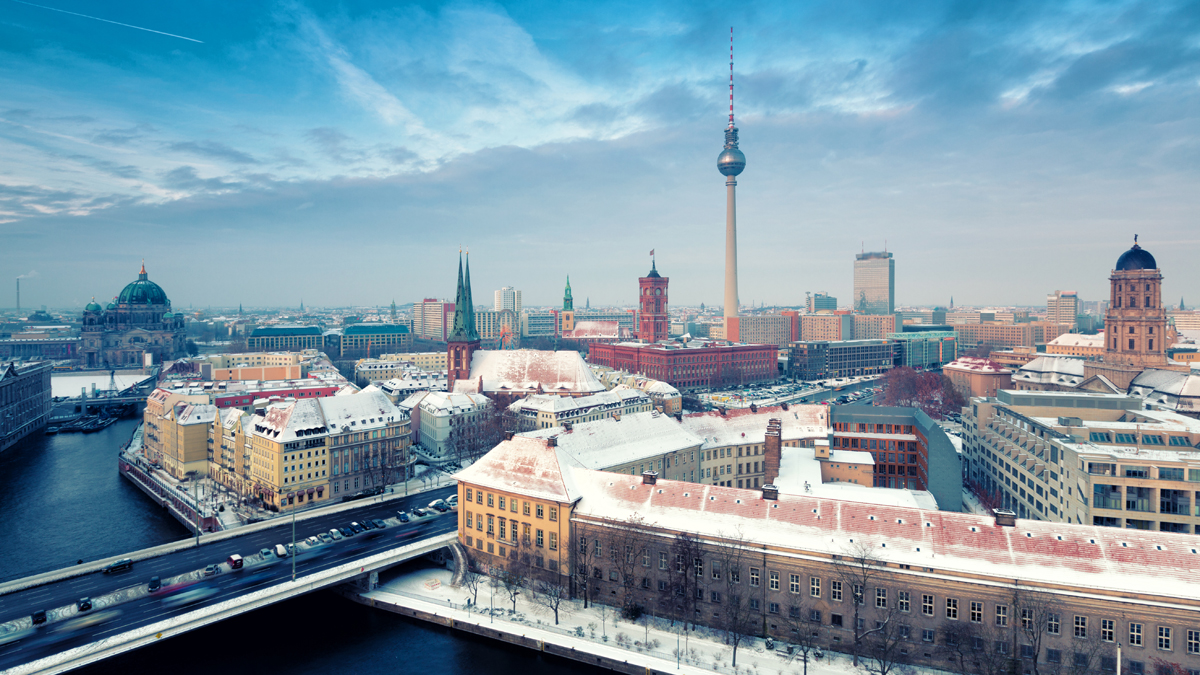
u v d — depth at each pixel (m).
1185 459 119.38
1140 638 80.06
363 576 120.81
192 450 198.88
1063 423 150.38
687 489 112.06
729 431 176.62
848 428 178.00
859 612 92.50
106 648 92.06
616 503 113.94
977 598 86.44
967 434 195.62
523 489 120.62
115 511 174.62
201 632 109.31
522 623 106.75
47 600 107.75
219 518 161.38
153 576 117.44
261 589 110.81
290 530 143.00
